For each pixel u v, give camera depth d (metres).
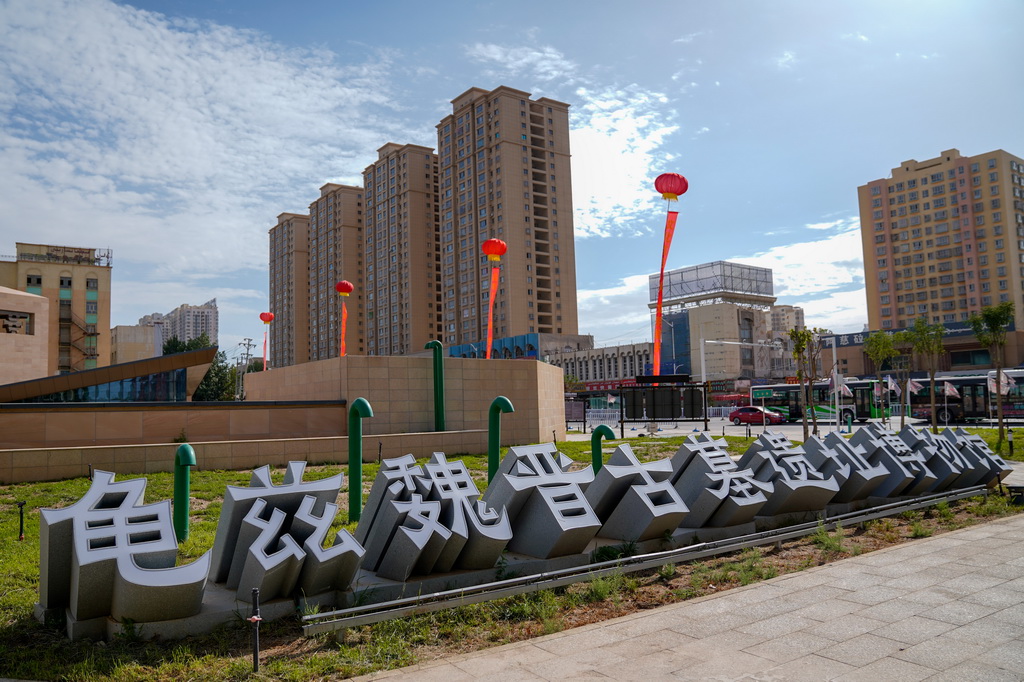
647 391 33.19
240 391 92.25
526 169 109.38
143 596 6.24
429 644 6.57
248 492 7.59
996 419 42.06
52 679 5.65
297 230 159.25
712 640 6.45
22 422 20.39
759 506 11.13
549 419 30.56
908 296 108.62
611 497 10.07
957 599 7.62
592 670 5.74
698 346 109.06
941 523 12.47
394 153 128.62
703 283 120.44
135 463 18.44
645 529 9.59
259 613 6.67
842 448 13.64
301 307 156.75
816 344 38.75
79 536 6.43
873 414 48.09
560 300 111.44
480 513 8.44
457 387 26.77
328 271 147.38
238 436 23.27
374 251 134.00
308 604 7.21
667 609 7.46
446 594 7.30
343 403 24.64
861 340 85.44
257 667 5.80
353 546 7.29
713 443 11.61
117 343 90.94
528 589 7.87
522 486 8.93
